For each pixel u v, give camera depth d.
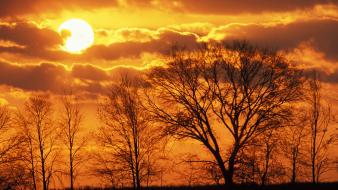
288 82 66.88
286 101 66.62
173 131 67.00
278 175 68.19
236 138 65.75
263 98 66.12
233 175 66.44
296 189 69.38
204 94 66.75
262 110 65.75
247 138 65.75
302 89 67.94
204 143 66.56
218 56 67.19
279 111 66.31
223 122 66.38
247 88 66.00
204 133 66.62
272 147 67.44
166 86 68.31
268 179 67.56
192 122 66.50
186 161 67.56
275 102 66.25
